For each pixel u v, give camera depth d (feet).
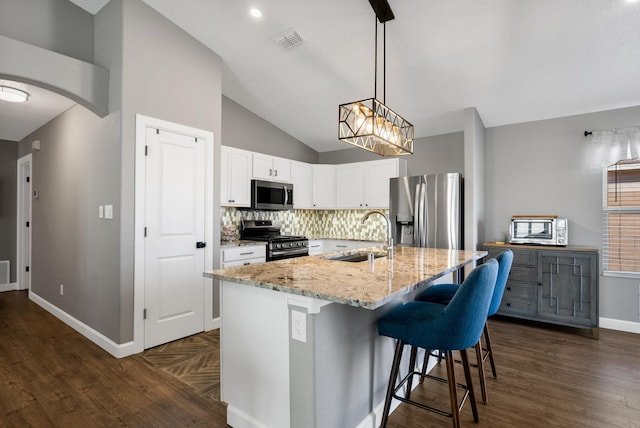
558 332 11.24
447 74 10.98
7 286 16.31
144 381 7.64
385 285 4.99
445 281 11.95
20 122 13.61
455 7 8.32
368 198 16.56
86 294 10.37
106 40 9.46
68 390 7.24
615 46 8.86
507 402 6.93
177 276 10.16
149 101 9.48
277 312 5.34
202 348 9.53
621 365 8.67
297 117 15.96
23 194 16.47
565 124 12.59
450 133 15.07
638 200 11.32
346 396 5.45
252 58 11.78
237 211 15.19
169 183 9.96
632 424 6.18
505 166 13.74
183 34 10.41
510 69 10.33
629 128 11.44
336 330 5.22
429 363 8.39
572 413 6.53
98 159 9.85
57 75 8.48
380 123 7.80
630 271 11.42
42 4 8.94
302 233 18.42
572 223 12.39
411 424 6.20
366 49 10.47
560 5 7.86
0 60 7.69
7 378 7.75
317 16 9.43
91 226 10.16
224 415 6.39
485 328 7.91
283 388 5.24
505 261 6.95
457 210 12.65
